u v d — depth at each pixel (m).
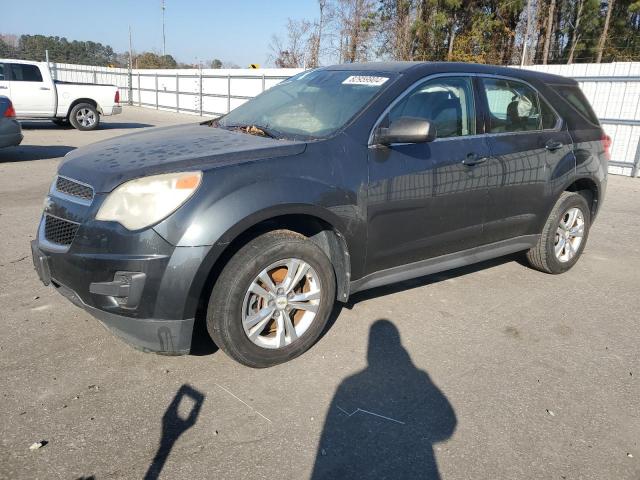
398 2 31.50
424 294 4.43
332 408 2.83
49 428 2.57
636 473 2.45
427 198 3.67
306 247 3.13
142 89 29.06
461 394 3.02
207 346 3.40
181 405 2.79
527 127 4.45
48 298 4.01
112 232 2.73
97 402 2.79
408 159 3.55
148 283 2.72
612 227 7.07
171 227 2.71
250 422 2.69
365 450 2.53
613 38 34.72
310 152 3.19
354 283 3.51
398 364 3.30
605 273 5.18
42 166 9.76
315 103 3.79
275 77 20.28
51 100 15.52
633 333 3.88
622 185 10.45
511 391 3.06
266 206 2.90
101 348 3.32
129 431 2.58
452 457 2.51
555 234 4.80
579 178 4.82
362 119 3.45
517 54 32.81
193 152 3.06
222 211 2.78
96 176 2.91
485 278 4.88
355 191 3.29
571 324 3.99
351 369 3.22
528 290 4.63
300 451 2.50
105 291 2.75
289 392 2.95
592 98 11.97
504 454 2.54
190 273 2.73
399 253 3.67
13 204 6.90
